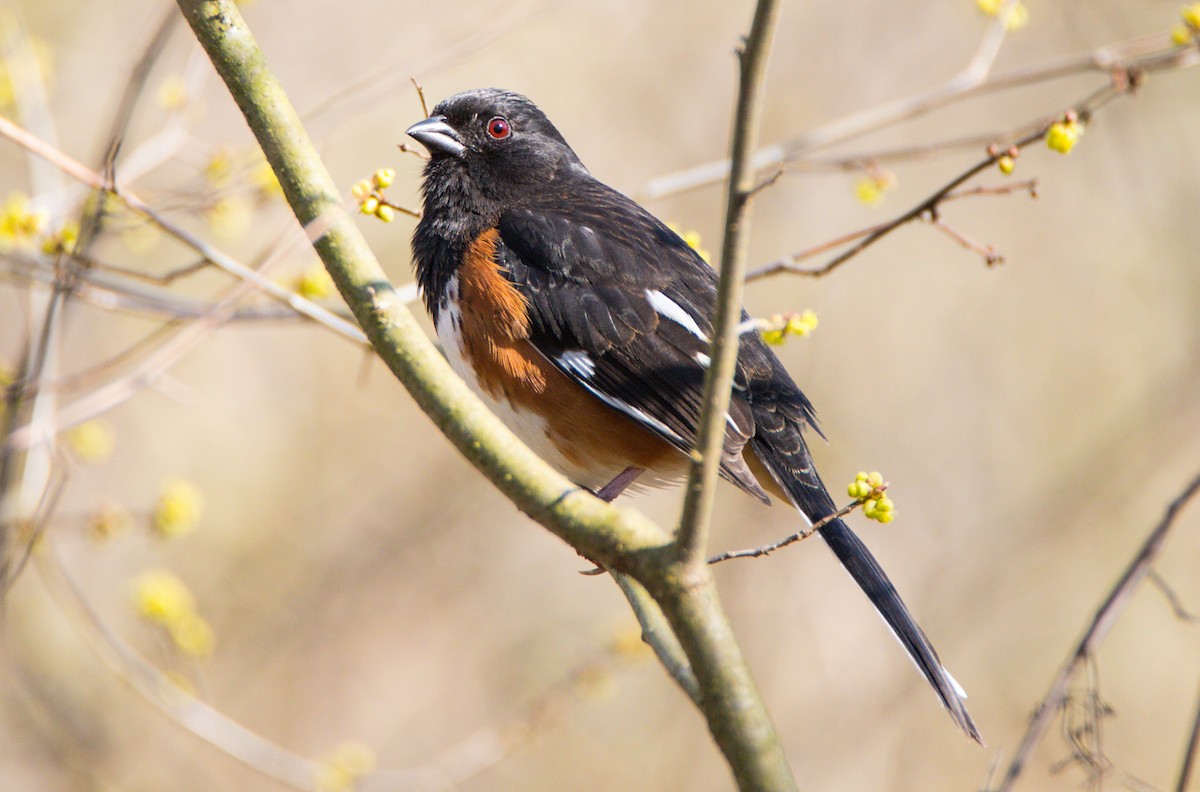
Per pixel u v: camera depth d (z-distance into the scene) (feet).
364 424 45.80
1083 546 43.57
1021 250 45.73
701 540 13.35
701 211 43.11
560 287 22.39
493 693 42.22
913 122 44.19
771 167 26.35
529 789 39.83
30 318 26.22
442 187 23.79
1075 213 45.73
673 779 40.22
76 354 38.99
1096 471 43.78
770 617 41.32
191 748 37.70
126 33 41.52
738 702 13.15
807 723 39.88
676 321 22.36
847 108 43.21
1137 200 44.73
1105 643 43.42
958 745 39.88
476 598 43.83
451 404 15.16
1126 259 45.39
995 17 27.45
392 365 15.65
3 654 35.40
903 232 44.86
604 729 40.81
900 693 40.29
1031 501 43.75
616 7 44.60
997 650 42.16
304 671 41.88
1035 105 43.96
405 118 43.32
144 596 27.89
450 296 22.84
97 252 25.79
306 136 16.88
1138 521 43.83
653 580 13.57
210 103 37.81
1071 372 45.19
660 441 22.16
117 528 27.07
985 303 45.65
